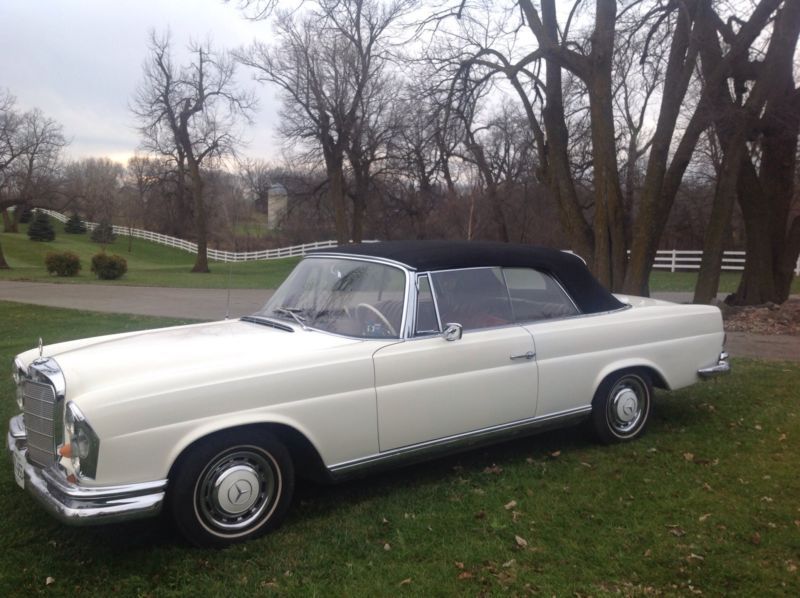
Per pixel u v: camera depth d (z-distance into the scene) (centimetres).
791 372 782
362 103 3534
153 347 397
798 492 428
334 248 503
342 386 387
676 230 4203
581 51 1242
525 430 470
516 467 478
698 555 348
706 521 387
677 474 461
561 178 1304
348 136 3569
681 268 3216
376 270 446
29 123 4353
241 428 361
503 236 3092
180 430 339
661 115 1199
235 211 5662
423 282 434
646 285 1243
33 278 3158
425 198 3891
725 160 1244
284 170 5366
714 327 573
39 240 6119
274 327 449
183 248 6297
